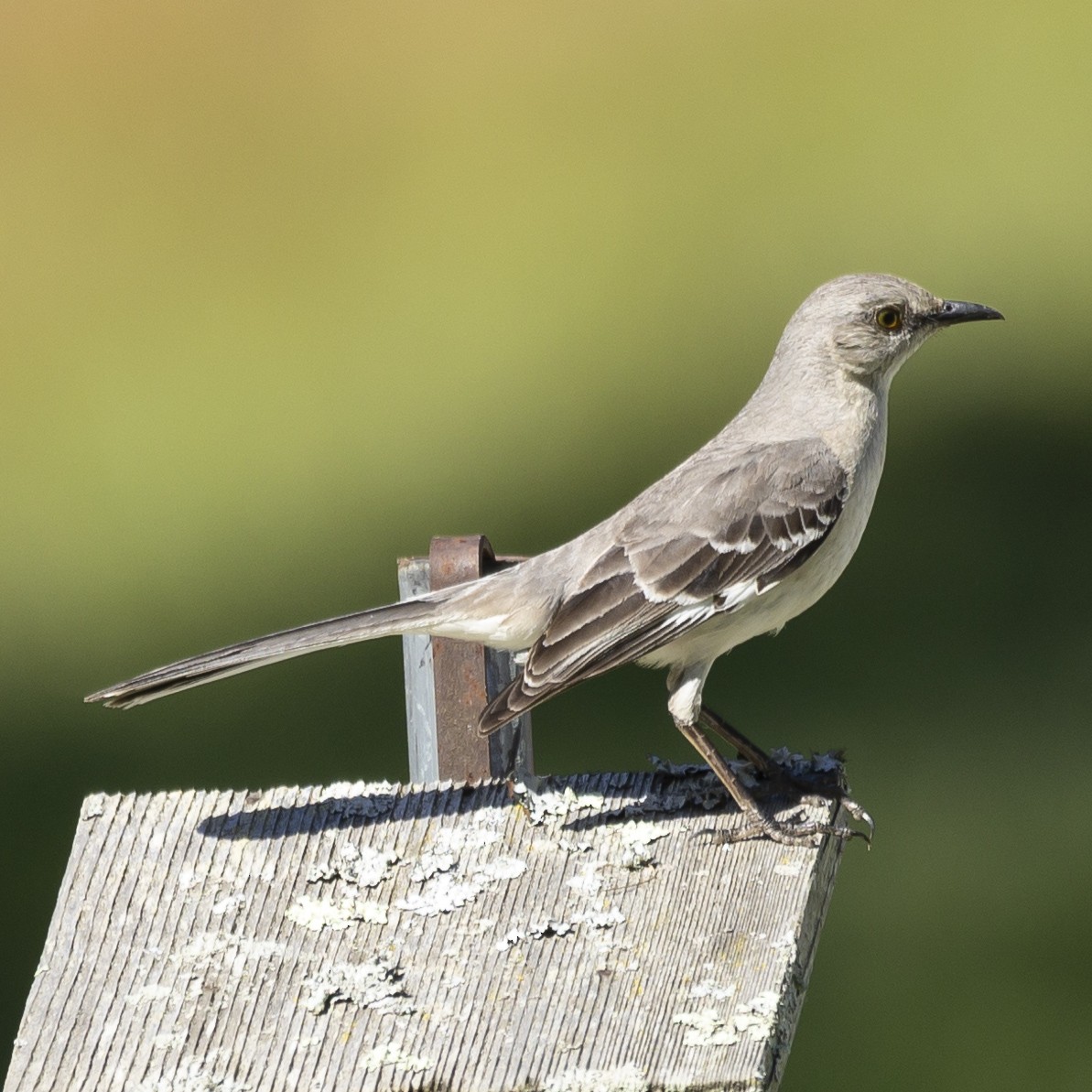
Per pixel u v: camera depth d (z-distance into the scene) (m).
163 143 26.92
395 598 16.20
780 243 22.97
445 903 6.55
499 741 7.93
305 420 19.94
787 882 6.62
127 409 20.62
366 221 24.62
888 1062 11.07
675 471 8.11
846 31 28.91
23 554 17.72
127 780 13.74
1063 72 26.56
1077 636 14.55
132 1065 5.96
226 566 17.14
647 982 6.13
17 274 23.67
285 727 14.36
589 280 22.30
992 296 20.97
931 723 13.80
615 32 29.72
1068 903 12.09
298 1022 6.07
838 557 8.16
